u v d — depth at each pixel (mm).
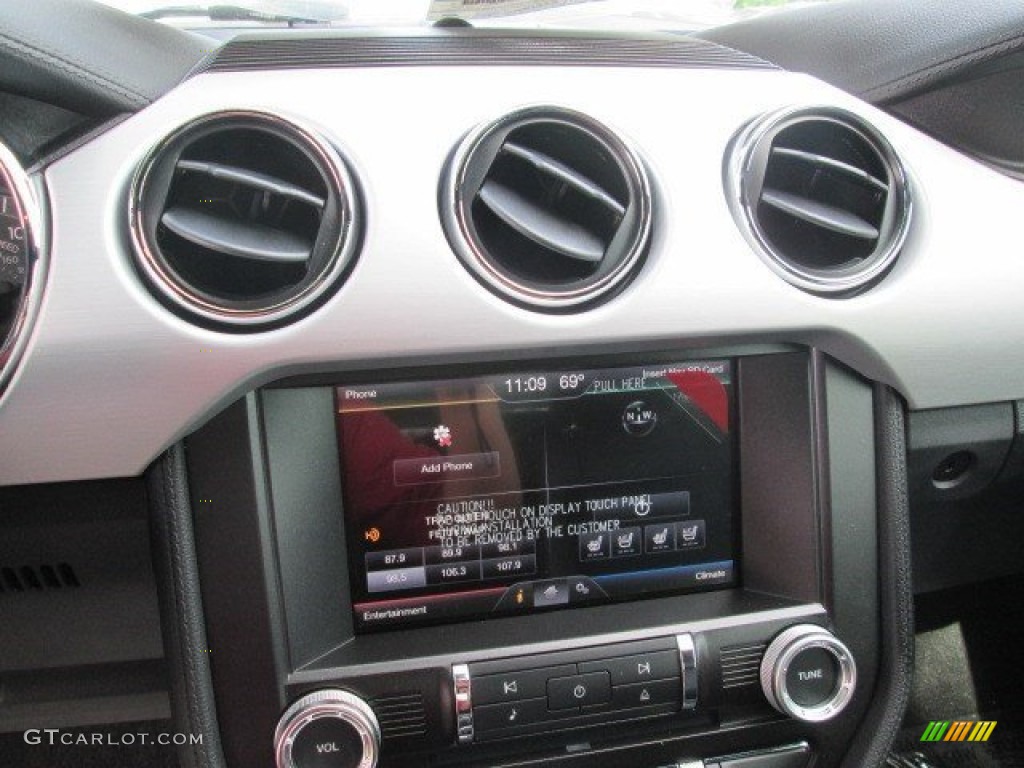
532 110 656
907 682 789
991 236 746
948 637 1362
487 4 782
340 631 717
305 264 622
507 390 719
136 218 609
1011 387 770
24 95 641
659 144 684
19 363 603
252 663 676
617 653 723
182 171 621
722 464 769
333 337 624
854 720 790
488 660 706
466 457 724
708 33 1047
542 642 719
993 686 1263
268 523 672
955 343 740
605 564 760
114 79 637
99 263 605
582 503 749
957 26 776
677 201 677
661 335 677
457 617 741
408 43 742
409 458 717
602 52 743
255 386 642
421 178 635
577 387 729
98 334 605
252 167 647
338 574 717
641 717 735
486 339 647
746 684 747
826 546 756
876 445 761
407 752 702
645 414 747
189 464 658
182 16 1007
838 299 706
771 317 693
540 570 750
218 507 662
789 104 712
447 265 634
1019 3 747
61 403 613
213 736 683
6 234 596
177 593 663
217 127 629
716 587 782
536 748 747
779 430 755
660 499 762
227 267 624
